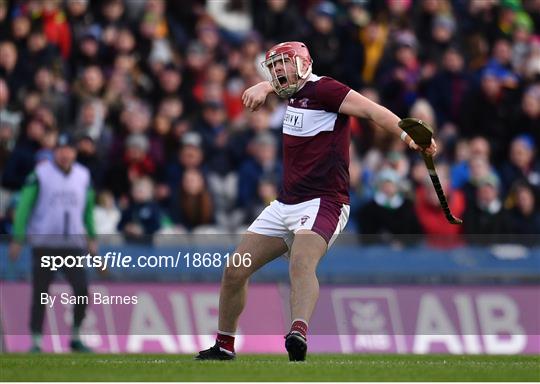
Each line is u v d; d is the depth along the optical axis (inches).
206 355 1003.3
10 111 1921.8
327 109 964.6
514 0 2330.2
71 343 1467.8
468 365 960.9
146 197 1803.6
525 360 1112.8
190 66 2074.3
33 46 2001.7
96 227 1817.2
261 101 1003.3
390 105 2066.9
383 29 2134.6
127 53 2076.8
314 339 1574.8
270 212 985.5
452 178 1948.8
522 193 1828.2
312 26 2113.7
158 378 797.2
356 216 1815.9
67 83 2021.4
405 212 1745.8
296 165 975.0
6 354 1295.5
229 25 2319.1
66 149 1486.2
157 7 2151.8
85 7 2102.6
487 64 2177.7
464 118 2075.5
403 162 1882.4
